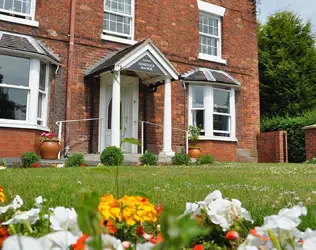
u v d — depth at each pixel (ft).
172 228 1.78
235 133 46.39
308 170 27.55
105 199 5.18
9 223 4.82
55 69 36.27
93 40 38.55
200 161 38.06
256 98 49.39
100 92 37.70
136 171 24.48
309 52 75.61
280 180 19.16
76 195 2.20
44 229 5.00
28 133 32.40
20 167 29.32
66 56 37.09
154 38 42.65
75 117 36.45
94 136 37.14
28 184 14.85
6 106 32.14
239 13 49.90
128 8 41.63
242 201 10.84
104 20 39.99
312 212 8.36
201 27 47.24
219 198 5.57
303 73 74.79
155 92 41.16
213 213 5.29
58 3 37.24
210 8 47.29
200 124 43.91
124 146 39.29
